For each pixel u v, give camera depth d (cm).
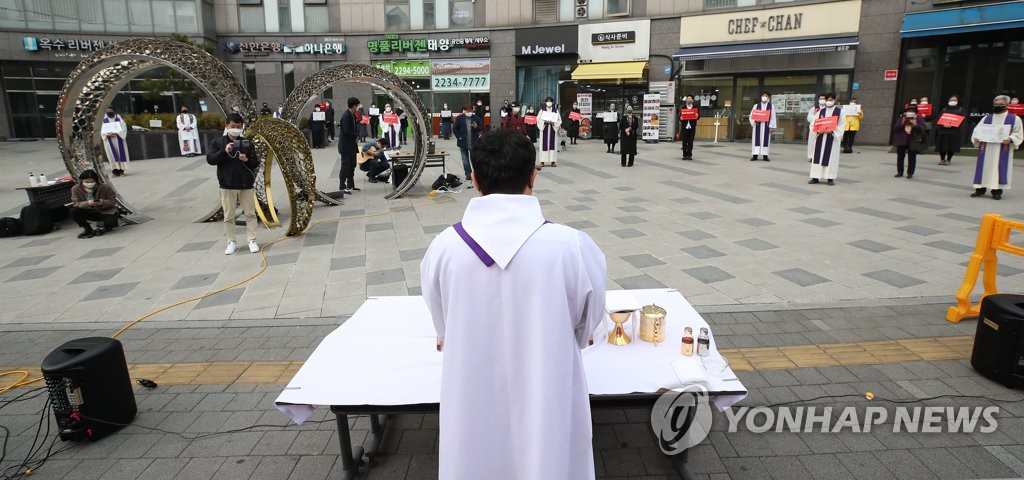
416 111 1016
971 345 421
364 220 873
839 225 772
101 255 721
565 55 2244
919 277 568
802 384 371
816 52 1800
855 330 450
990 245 450
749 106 2003
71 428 324
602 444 316
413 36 2355
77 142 905
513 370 184
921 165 1335
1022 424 325
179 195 1124
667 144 1992
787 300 516
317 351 297
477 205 189
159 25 2275
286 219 906
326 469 301
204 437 331
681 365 270
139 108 2353
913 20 1634
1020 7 1452
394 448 318
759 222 796
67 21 2236
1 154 1831
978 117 1630
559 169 1346
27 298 575
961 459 297
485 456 188
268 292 575
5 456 319
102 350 330
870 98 1788
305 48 2386
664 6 2067
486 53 2331
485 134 195
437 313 199
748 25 1936
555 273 181
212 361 427
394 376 271
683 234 740
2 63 2261
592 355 285
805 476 288
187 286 600
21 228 830
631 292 366
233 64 2420
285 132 783
